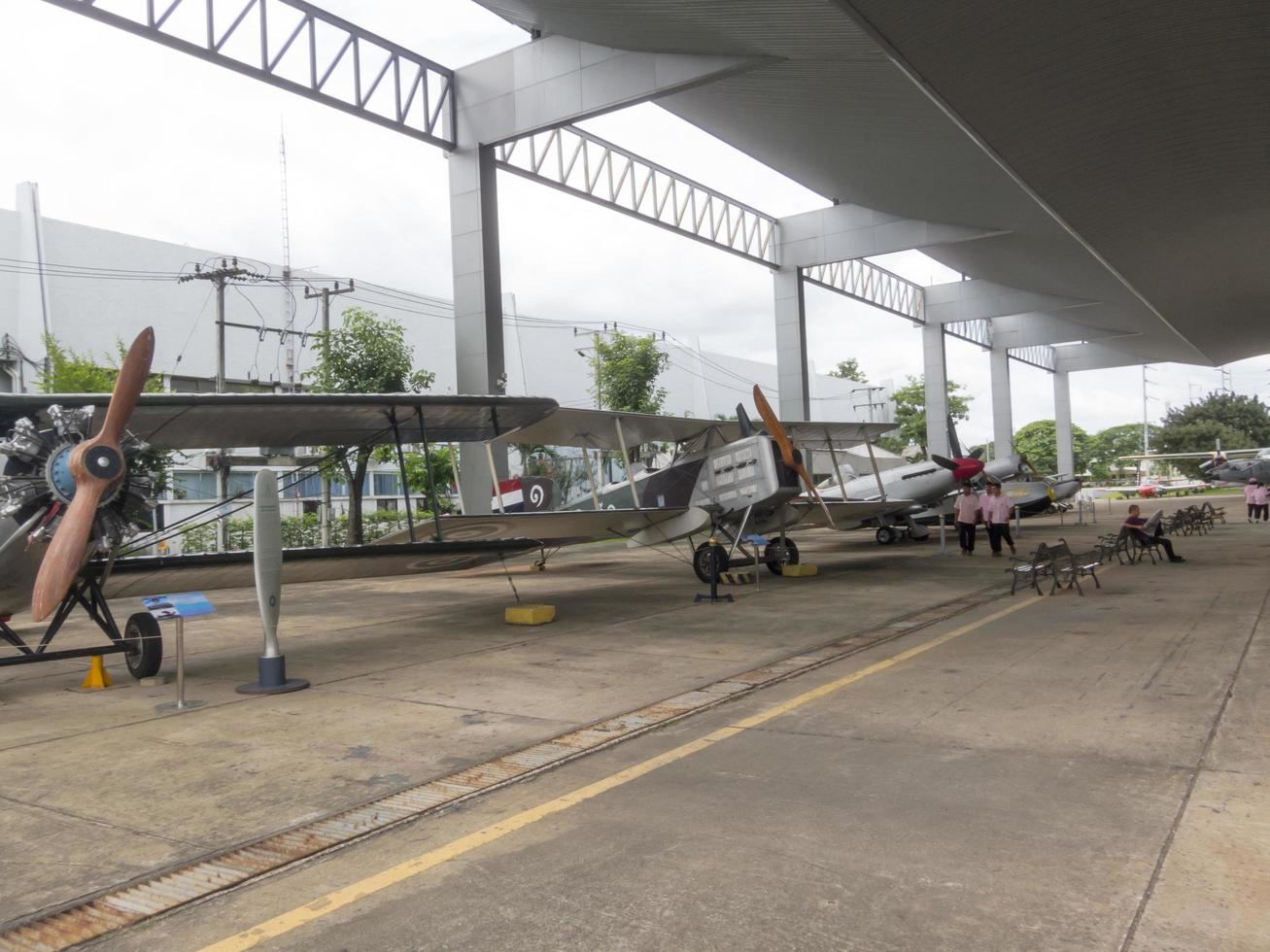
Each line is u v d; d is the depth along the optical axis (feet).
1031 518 95.76
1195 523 61.52
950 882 9.21
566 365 116.57
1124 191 51.24
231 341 78.02
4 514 19.88
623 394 88.28
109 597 24.41
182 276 59.88
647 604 34.65
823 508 41.93
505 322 107.86
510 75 53.93
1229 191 53.47
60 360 55.77
